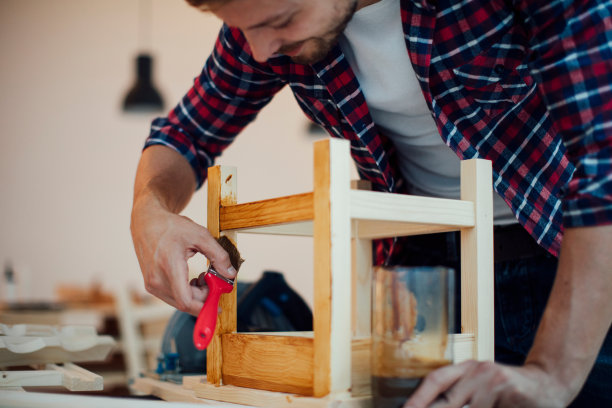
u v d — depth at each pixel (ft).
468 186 2.96
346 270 2.54
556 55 2.73
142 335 13.51
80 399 2.59
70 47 17.25
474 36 3.27
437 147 3.89
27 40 17.24
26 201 16.84
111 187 17.16
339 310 2.52
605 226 2.51
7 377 3.27
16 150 16.97
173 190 3.97
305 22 2.68
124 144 17.29
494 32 3.25
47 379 3.38
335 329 2.51
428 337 2.39
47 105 17.16
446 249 4.24
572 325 2.52
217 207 3.18
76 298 15.35
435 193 4.25
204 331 2.87
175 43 17.46
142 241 3.32
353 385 2.59
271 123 16.52
